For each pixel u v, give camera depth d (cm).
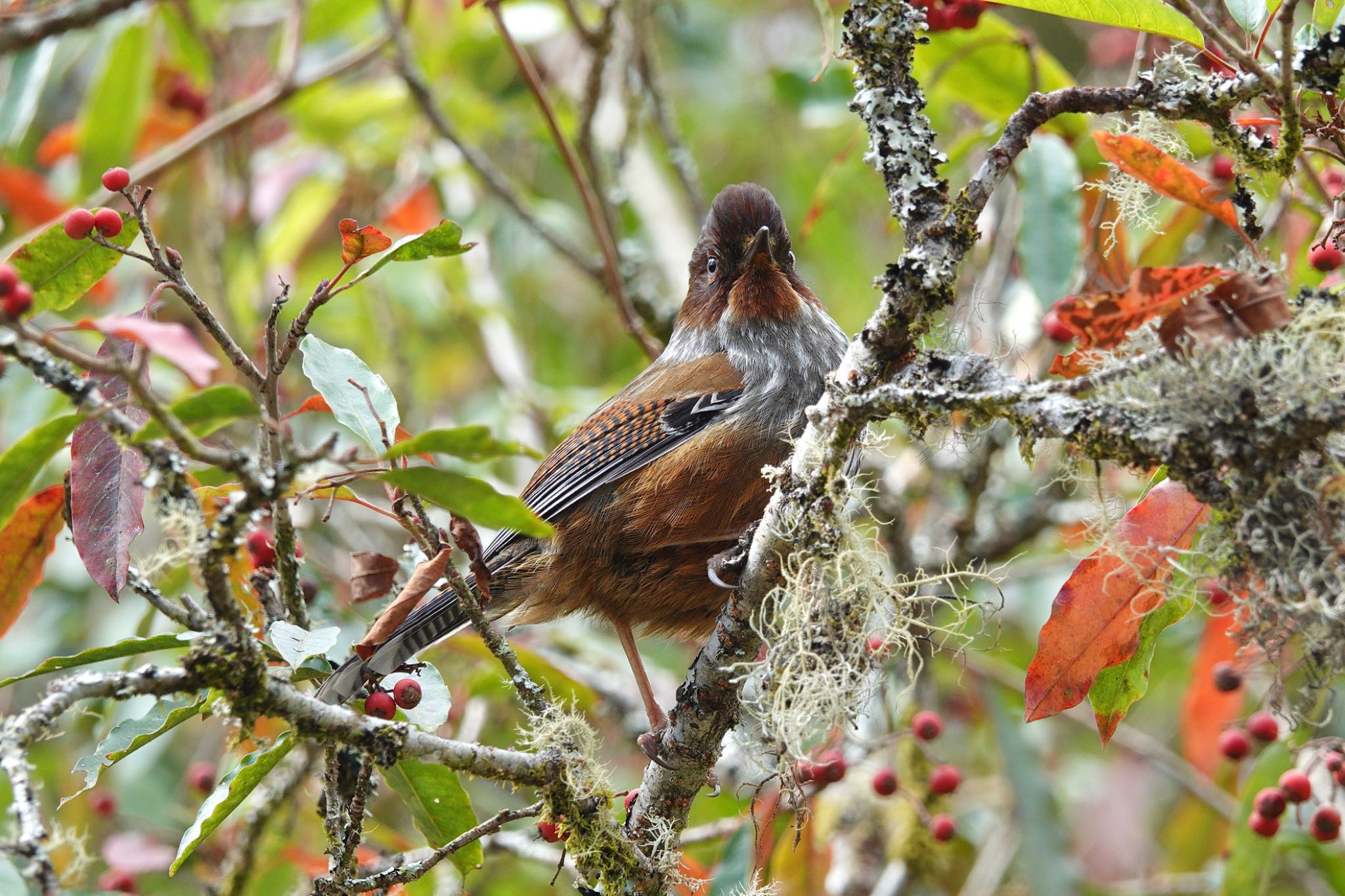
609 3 1230
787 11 1928
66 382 548
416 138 1530
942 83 1088
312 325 1468
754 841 833
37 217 1343
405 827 1281
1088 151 1053
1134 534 654
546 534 581
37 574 718
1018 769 1212
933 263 641
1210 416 530
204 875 1175
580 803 695
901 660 1184
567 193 1769
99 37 1467
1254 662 866
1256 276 570
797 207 1616
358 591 761
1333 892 1105
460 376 1716
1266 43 758
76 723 1216
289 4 1648
